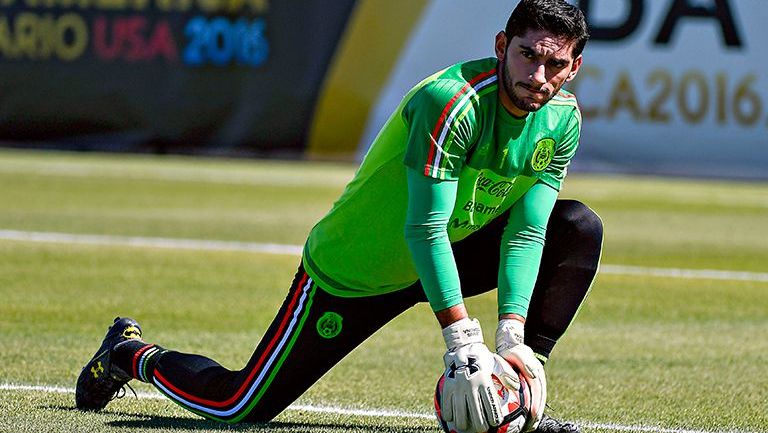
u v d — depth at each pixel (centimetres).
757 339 2131
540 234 1302
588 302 2502
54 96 5384
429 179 1191
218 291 2511
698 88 4981
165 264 2855
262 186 4762
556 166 1305
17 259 2852
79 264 2812
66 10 5347
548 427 1336
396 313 1380
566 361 1911
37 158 5616
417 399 1608
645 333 2172
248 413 1391
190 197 4334
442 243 1202
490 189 1264
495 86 1205
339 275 1322
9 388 1593
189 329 2097
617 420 1512
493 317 2344
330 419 1476
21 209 3834
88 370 1470
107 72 5347
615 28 4994
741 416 1547
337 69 5169
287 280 2683
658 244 3481
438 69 5059
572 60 1176
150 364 1431
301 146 5231
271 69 5222
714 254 3303
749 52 4950
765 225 4022
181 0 5272
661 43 4984
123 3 5316
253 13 5222
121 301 2352
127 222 3597
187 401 1416
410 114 1215
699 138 4994
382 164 1266
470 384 1178
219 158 5322
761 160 4978
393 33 5100
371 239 1294
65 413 1452
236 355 1881
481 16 5009
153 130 5347
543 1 1154
